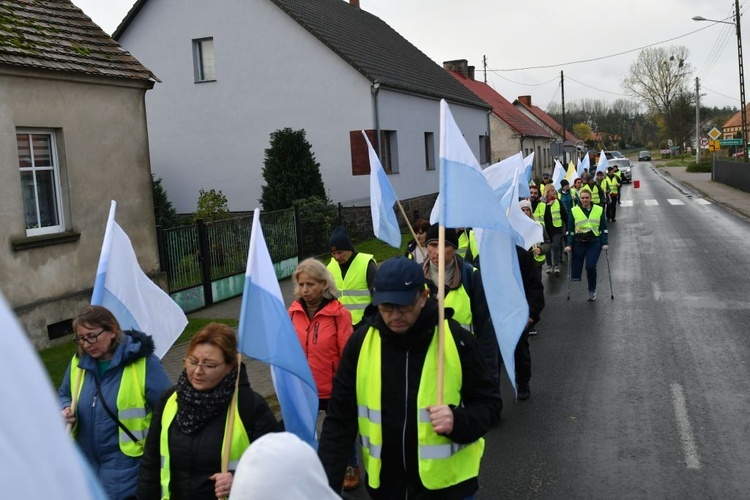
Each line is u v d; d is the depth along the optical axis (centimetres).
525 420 689
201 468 341
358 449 624
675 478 549
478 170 445
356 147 2259
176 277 1251
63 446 129
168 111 2481
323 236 1788
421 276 332
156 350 486
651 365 847
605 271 1573
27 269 1020
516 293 520
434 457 335
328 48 2300
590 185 2195
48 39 1120
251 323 358
